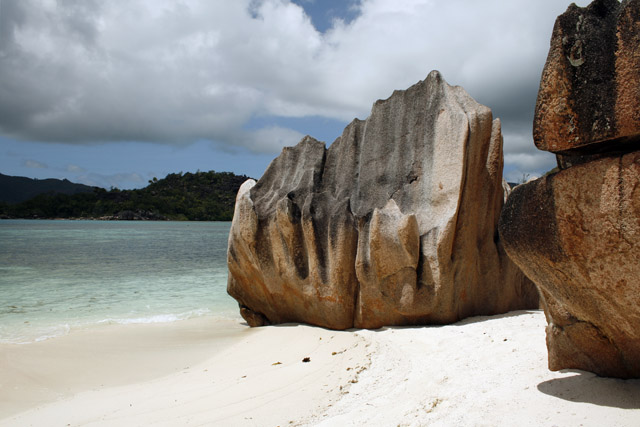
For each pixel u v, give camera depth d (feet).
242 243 24.08
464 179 20.39
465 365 14.17
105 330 25.45
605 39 8.39
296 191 23.62
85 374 18.12
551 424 9.27
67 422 13.62
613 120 8.27
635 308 8.73
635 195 7.98
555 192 9.08
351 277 21.47
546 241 9.40
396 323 20.77
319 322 22.33
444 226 19.92
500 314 21.57
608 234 8.43
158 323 27.68
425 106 22.25
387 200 21.94
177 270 55.06
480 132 20.59
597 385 10.50
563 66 8.80
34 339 23.97
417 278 20.26
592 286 9.16
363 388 14.11
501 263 22.00
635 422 8.75
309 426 11.96
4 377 17.30
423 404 11.78
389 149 22.94
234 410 13.50
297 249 22.66
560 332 11.39
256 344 20.88
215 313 31.14
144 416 13.62
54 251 82.79
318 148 24.89
